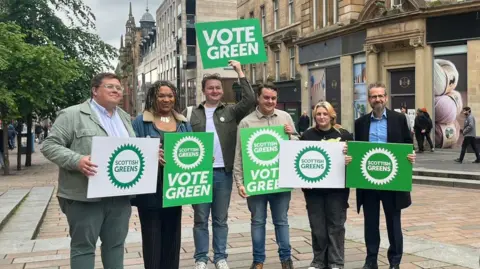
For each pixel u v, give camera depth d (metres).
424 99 18.67
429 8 18.02
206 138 4.46
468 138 14.38
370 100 4.86
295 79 27.84
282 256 4.96
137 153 3.77
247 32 5.18
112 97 3.76
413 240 6.20
